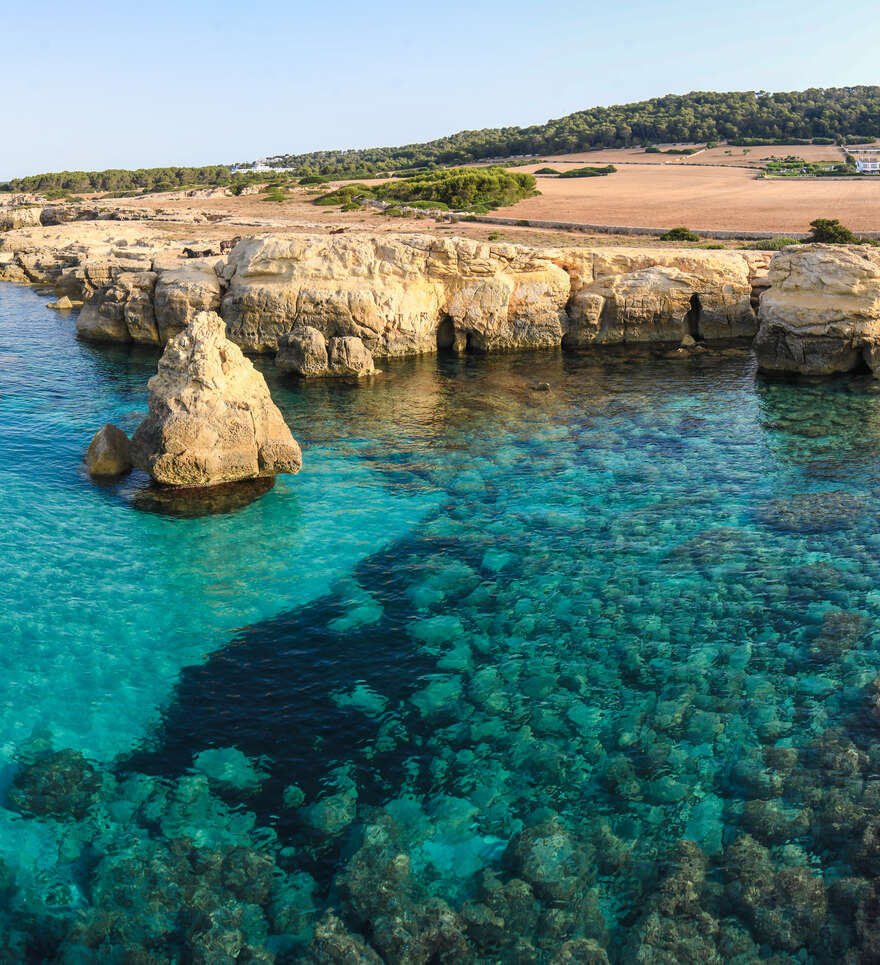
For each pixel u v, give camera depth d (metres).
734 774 13.81
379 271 43.31
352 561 21.48
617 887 11.76
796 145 171.75
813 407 33.25
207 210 106.31
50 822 12.88
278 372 40.59
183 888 11.75
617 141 191.25
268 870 12.05
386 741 14.77
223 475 26.30
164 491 26.00
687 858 12.16
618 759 14.24
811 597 19.22
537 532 23.02
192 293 44.59
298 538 22.80
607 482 26.41
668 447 29.39
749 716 15.23
